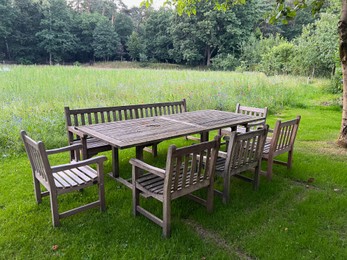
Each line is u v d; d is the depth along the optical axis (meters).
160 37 37.94
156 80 10.81
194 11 4.71
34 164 2.45
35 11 35.78
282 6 3.19
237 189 3.03
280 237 2.15
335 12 15.56
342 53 4.35
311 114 7.68
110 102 6.45
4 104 5.92
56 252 1.94
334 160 4.00
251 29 32.19
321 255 1.95
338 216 2.48
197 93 7.77
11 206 2.56
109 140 2.56
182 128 3.16
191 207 2.62
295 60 19.23
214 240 2.13
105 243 2.05
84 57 40.19
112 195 2.84
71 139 3.53
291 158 3.60
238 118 3.93
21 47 34.38
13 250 1.96
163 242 2.06
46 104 6.04
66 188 2.23
